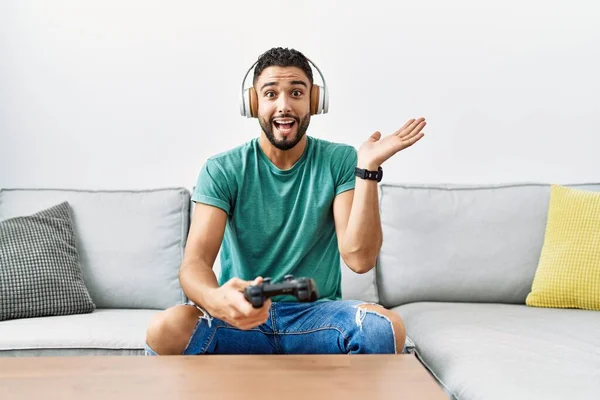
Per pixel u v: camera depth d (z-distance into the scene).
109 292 2.05
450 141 2.46
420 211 2.16
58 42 2.42
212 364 1.11
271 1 2.44
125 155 2.44
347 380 1.01
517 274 2.08
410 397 0.93
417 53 2.45
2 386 0.98
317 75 2.45
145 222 2.12
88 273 2.06
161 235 2.11
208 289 1.26
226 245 1.70
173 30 2.44
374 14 2.44
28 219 1.99
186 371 1.06
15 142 2.42
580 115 2.45
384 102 2.45
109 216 2.12
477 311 1.88
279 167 1.64
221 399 0.92
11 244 1.90
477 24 2.45
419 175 2.46
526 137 2.46
